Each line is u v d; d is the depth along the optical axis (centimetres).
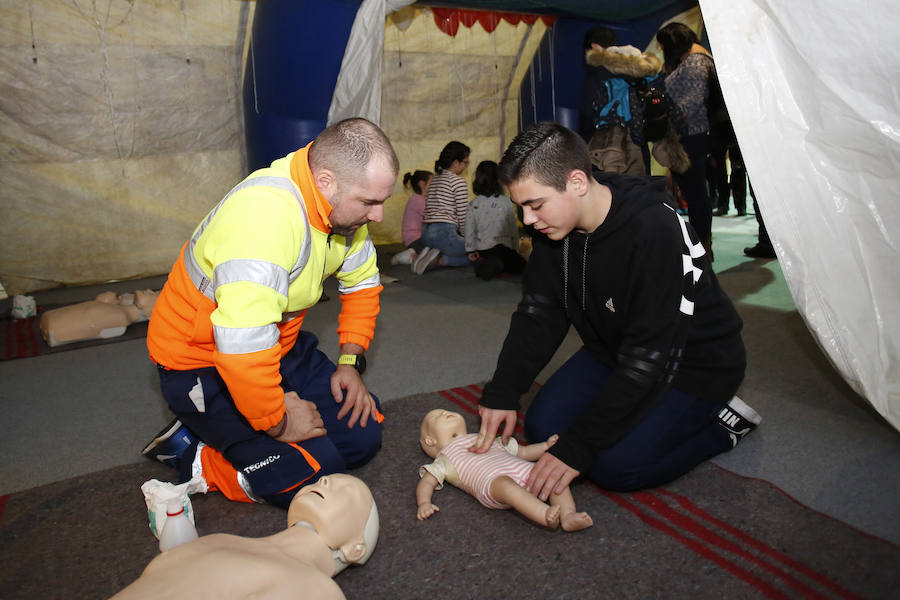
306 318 448
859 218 222
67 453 258
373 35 515
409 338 389
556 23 670
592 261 195
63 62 543
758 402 272
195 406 199
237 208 173
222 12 585
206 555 137
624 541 182
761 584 161
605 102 468
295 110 540
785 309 404
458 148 588
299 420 203
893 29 204
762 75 229
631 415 187
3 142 540
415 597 163
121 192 587
